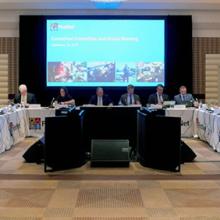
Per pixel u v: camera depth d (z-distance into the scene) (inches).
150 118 225.8
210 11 433.7
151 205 156.1
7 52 437.7
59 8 424.2
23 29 424.5
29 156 240.5
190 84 429.4
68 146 223.8
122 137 264.8
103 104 362.9
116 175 209.0
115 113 264.4
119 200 162.7
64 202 159.9
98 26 422.9
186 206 154.9
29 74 426.3
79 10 429.1
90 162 237.1
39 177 203.8
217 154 269.7
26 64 426.3
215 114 287.7
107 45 424.5
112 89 426.3
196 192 174.6
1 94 441.1
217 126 278.1
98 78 426.0
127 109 265.0
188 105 358.3
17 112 316.8
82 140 239.1
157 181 195.3
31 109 346.0
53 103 366.0
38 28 424.5
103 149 235.8
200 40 437.4
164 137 220.5
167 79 426.9
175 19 424.8
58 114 235.8
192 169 223.3
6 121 283.0
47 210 149.8
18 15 433.1
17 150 284.4
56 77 426.6
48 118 217.6
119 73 425.4
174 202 160.1
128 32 423.2
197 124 339.0
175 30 425.4
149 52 424.8
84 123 260.7
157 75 426.0
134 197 167.0
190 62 428.1
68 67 425.1
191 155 243.1
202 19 434.6
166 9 427.5
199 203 158.7
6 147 282.0
